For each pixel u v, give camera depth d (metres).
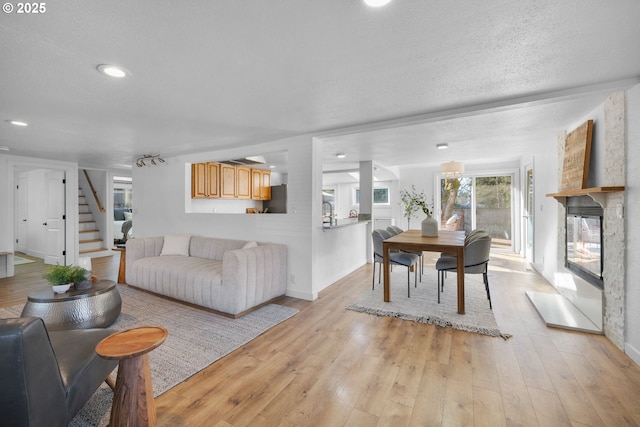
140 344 1.46
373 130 3.30
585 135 2.89
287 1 1.26
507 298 3.57
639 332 2.11
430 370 2.06
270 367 2.12
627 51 1.70
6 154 4.82
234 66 1.87
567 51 1.70
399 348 2.39
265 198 6.89
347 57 1.76
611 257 2.46
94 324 2.62
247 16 1.37
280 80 2.08
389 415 1.63
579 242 3.14
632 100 2.18
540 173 4.66
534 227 5.02
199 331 2.71
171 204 5.02
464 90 2.28
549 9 1.33
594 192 2.46
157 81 2.08
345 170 6.73
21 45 1.59
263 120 3.04
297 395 1.81
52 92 2.26
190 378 1.99
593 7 1.31
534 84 2.17
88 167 6.54
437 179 7.34
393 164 6.43
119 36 1.52
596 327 2.64
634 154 2.15
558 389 1.83
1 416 1.08
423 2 1.27
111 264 5.88
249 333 2.67
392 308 3.26
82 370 1.46
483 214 6.96
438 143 4.28
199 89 2.23
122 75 1.97
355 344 2.46
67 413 1.32
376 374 2.02
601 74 2.01
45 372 1.18
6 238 4.84
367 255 5.85
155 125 3.19
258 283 3.24
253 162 5.90
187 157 4.83
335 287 4.16
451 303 3.42
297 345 2.45
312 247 3.64
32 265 5.78
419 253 4.57
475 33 1.52
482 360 2.18
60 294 2.63
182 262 3.74
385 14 1.36
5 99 2.39
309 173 3.65
